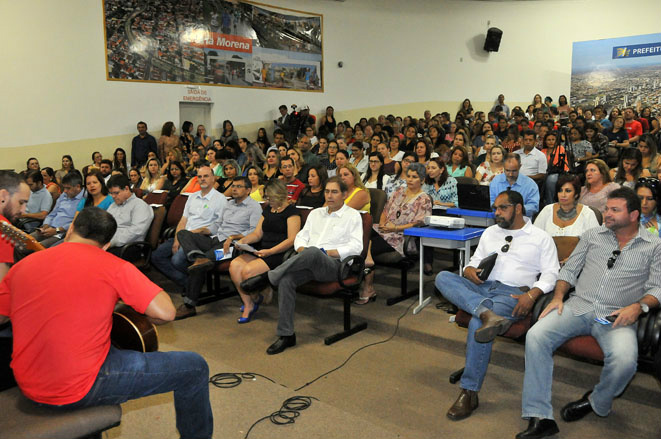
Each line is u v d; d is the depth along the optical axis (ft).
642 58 37.65
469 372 8.03
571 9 40.24
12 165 25.12
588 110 35.55
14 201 6.99
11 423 5.15
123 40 28.04
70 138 26.76
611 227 7.86
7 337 6.27
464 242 11.19
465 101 41.04
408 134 28.68
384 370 9.74
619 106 38.91
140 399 8.71
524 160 18.62
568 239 10.00
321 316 12.78
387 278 15.11
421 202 13.26
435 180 15.61
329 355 10.46
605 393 7.19
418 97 40.88
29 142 25.52
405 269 13.05
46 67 25.71
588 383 8.87
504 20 41.68
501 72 42.09
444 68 41.37
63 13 25.98
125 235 13.25
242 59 32.83
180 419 6.41
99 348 5.42
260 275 11.56
